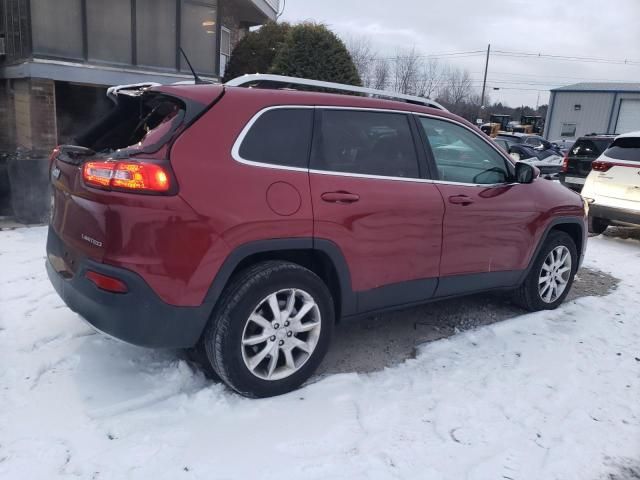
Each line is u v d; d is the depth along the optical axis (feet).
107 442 9.04
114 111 12.78
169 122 10.02
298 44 33.96
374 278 11.81
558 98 122.83
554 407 10.98
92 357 11.64
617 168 26.63
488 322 15.48
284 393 10.85
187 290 9.50
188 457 8.80
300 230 10.48
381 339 14.02
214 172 9.70
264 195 10.11
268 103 10.65
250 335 10.41
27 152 26.45
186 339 9.87
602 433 10.20
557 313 16.22
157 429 9.46
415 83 163.73
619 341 14.38
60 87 32.19
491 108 227.61
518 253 14.80
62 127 32.60
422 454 9.29
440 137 13.35
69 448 8.82
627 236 29.45
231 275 10.43
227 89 10.47
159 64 32.71
